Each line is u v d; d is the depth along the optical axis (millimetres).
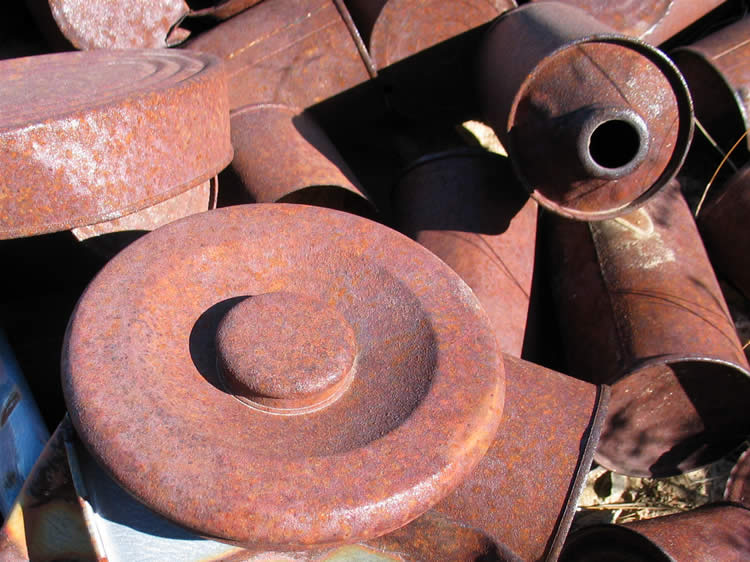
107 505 370
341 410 357
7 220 437
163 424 317
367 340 390
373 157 870
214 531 296
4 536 362
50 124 425
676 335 576
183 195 569
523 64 602
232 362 349
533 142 592
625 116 549
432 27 770
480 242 632
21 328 604
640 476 625
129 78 551
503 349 587
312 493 301
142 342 352
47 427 532
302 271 417
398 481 308
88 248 526
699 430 641
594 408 485
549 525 446
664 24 792
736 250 699
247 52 740
